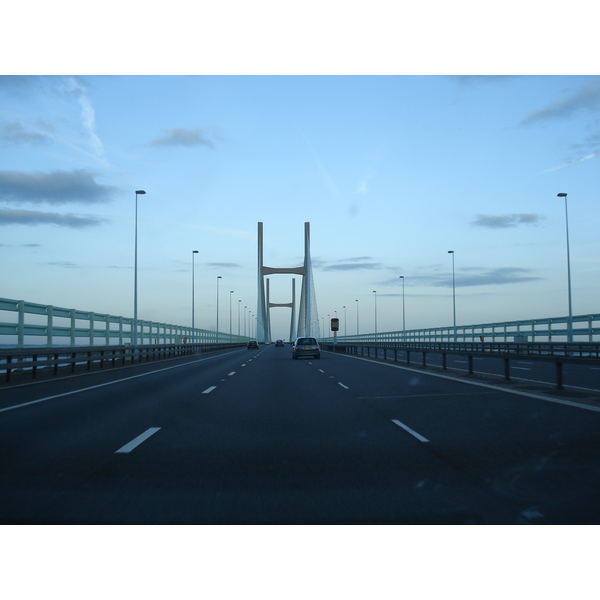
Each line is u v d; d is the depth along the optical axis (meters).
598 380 20.86
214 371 26.55
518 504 5.63
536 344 30.47
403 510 5.46
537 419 11.30
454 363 33.53
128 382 20.20
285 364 33.50
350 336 95.50
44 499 5.79
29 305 21.66
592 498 5.84
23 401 14.37
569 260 39.72
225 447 8.59
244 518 5.23
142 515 5.30
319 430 10.12
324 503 5.69
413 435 9.58
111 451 8.24
